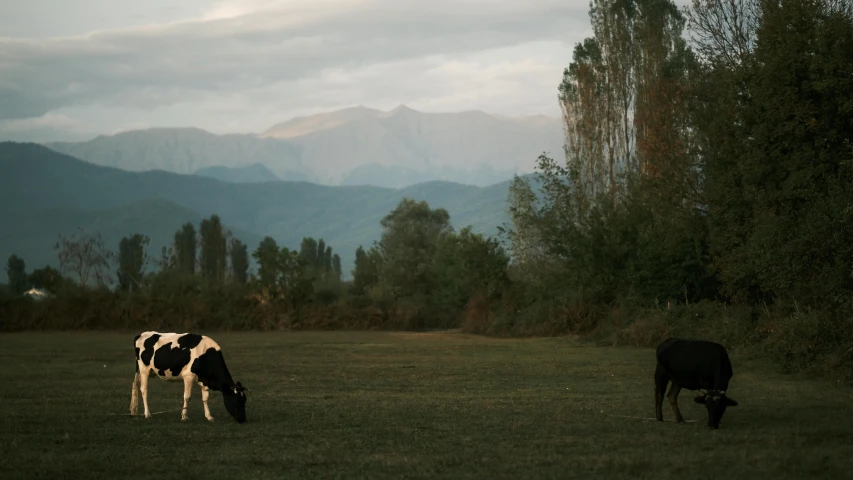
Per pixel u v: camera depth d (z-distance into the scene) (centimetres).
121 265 5659
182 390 2106
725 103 3103
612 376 2406
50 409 1734
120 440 1370
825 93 2688
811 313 2431
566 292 4372
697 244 3712
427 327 5453
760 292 3334
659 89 4284
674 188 3800
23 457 1229
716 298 3647
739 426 1481
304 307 5350
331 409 1728
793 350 2369
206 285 5444
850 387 2053
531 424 1509
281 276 5412
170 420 1588
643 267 3891
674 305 3572
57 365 2859
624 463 1157
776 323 2731
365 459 1205
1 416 1619
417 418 1596
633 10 5728
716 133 3162
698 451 1248
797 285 2511
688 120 3844
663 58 5109
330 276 5859
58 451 1284
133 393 1642
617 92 5703
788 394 1930
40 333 4919
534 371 2580
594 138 5709
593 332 3906
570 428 1462
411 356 3256
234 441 1360
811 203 2675
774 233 2591
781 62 2738
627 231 4209
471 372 2573
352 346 3869
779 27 2777
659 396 1545
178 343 1571
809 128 2709
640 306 3806
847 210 2344
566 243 4372
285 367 2792
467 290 5531
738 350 2866
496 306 4856
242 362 3000
